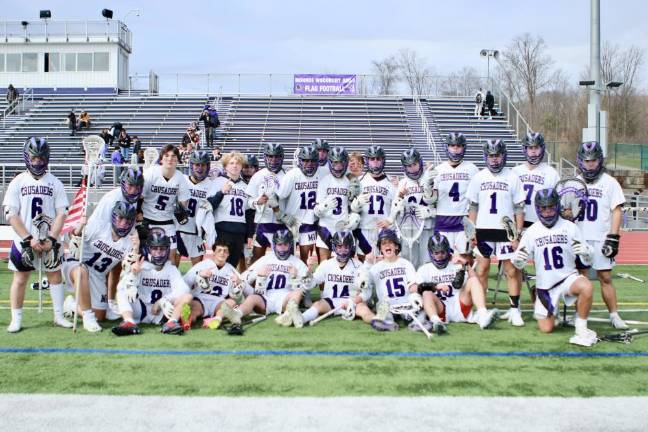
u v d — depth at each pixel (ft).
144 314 21.94
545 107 189.67
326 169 27.25
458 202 25.84
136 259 20.94
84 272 20.81
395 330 21.09
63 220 21.27
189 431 12.24
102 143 23.73
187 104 95.35
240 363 16.96
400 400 14.01
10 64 101.81
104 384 15.05
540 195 20.49
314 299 27.58
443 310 22.35
